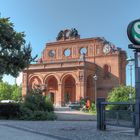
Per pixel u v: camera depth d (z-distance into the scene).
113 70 84.56
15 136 16.08
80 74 80.00
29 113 33.66
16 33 38.28
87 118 35.97
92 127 21.59
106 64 85.31
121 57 86.06
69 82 84.56
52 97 85.06
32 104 36.56
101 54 86.00
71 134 16.80
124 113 17.05
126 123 16.88
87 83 83.12
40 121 30.70
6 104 34.12
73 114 43.91
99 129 19.14
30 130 19.42
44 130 19.28
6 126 22.81
